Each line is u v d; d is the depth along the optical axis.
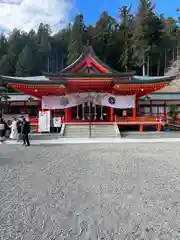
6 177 6.75
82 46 58.47
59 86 20.44
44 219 4.02
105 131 19.28
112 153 11.03
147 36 51.44
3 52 69.94
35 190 5.55
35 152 11.50
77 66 23.02
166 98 28.20
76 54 57.44
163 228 3.71
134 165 8.27
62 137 18.45
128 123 20.91
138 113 26.67
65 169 7.70
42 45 77.50
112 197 5.06
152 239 3.38
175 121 25.64
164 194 5.27
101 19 66.19
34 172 7.31
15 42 71.81
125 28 60.12
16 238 3.41
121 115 26.16
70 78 20.00
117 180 6.39
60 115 24.81
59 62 85.50
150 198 5.02
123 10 61.50
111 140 16.91
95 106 23.22
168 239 3.38
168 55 64.75
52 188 5.70
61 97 21.91
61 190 5.54
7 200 4.91
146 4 51.41
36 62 69.31
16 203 4.74
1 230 3.65
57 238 3.41
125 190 5.53
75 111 24.64
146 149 12.36
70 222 3.90
